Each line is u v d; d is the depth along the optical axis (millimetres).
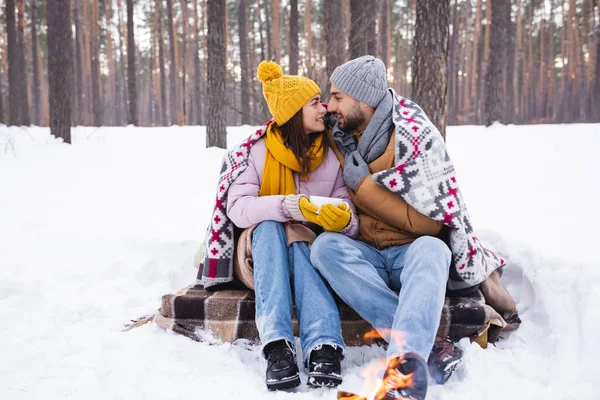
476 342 2367
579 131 12930
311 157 2621
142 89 54031
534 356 2297
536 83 49219
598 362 2086
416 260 2143
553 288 2658
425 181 2367
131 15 22688
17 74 20625
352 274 2213
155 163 9961
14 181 7770
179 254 3863
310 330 2160
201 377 2127
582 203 5582
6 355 2305
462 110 44094
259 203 2447
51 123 13328
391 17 38625
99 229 4719
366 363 2309
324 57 8484
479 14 38219
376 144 2520
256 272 2344
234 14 38000
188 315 2518
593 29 37281
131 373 2135
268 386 2023
